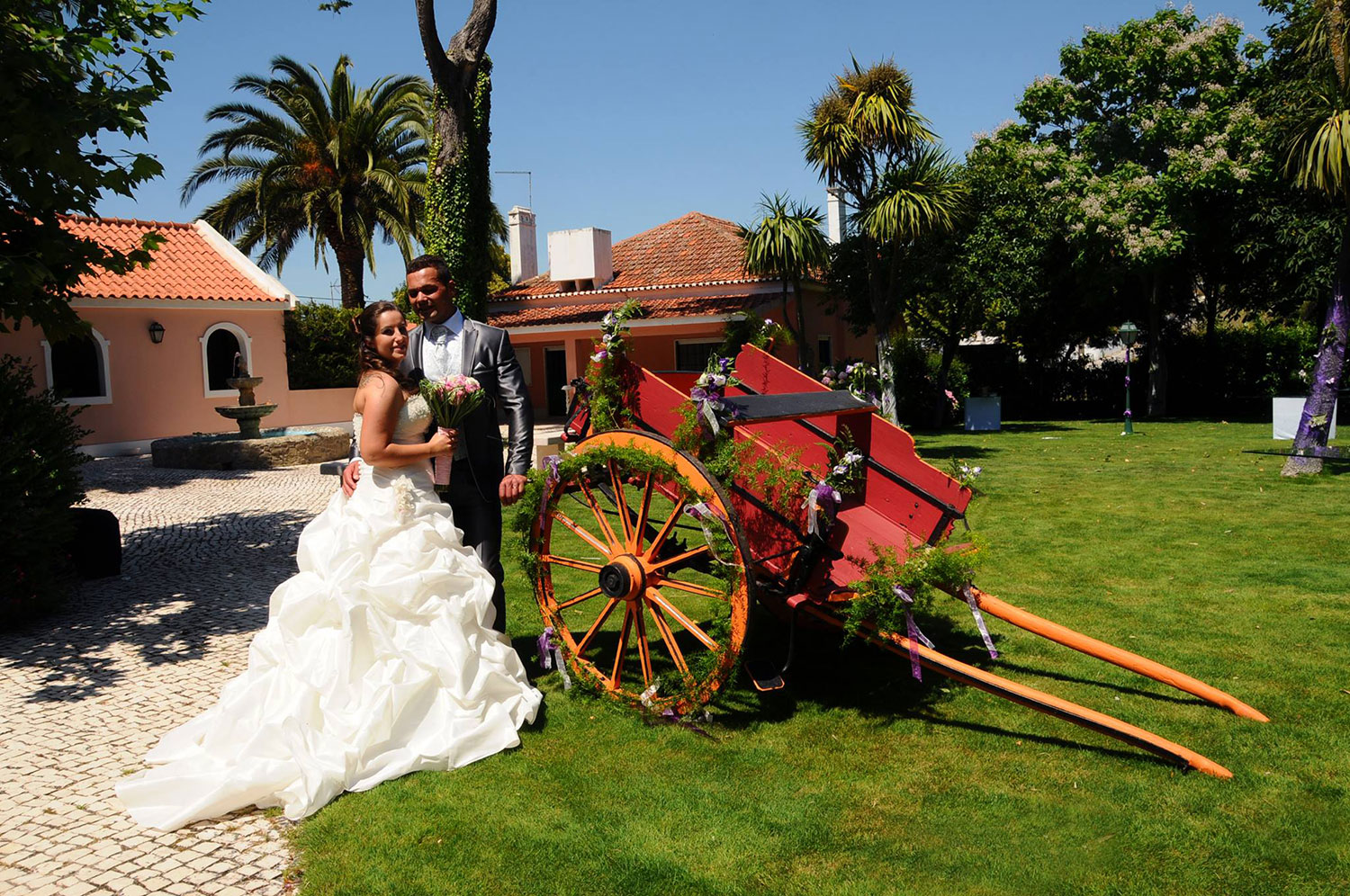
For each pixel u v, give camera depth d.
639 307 4.64
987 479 12.41
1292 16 20.83
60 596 6.39
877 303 16.75
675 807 3.46
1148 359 25.28
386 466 4.26
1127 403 19.05
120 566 7.71
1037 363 27.11
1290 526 8.58
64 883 3.03
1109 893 2.87
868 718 4.28
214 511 11.03
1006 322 25.05
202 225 22.59
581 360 23.92
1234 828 3.24
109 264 6.57
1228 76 23.05
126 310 19.38
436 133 15.06
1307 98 11.23
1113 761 3.79
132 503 11.80
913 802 3.48
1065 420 24.44
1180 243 20.97
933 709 4.37
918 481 4.79
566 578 7.21
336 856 3.14
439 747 3.86
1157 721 4.16
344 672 3.81
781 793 3.56
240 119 25.02
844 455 4.95
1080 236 21.83
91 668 5.29
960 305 20.98
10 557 6.09
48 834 3.36
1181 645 5.22
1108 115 24.31
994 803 3.45
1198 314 26.73
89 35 6.19
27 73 5.85
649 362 23.28
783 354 18.84
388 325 4.33
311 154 25.17
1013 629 5.62
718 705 4.43
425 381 4.30
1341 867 2.99
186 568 7.95
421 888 2.96
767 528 4.38
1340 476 11.66
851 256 20.70
